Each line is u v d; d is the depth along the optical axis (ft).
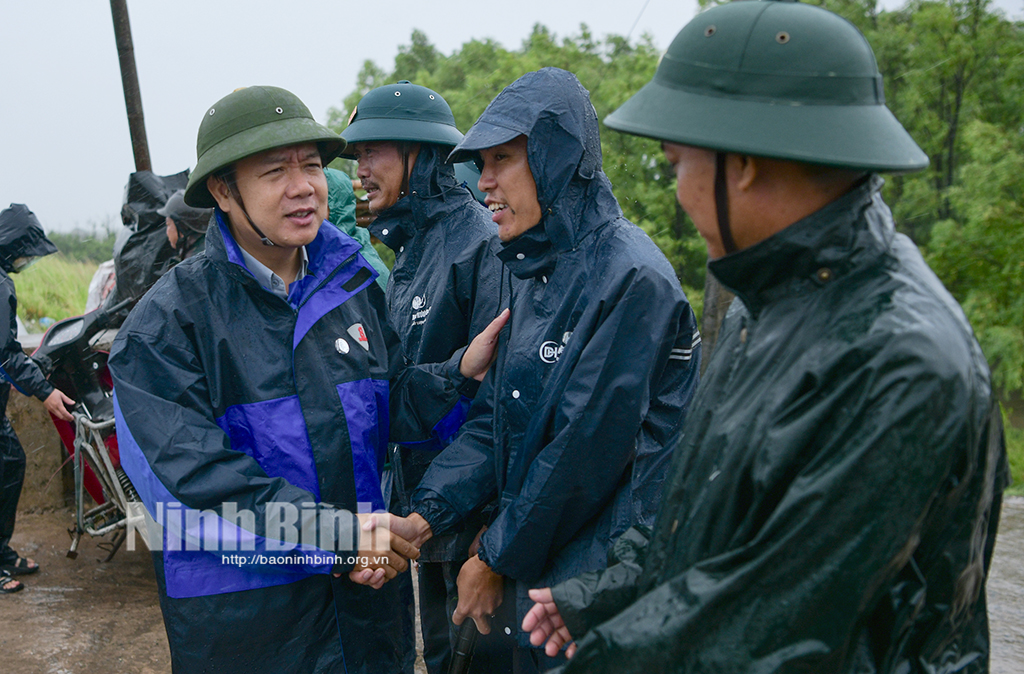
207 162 6.03
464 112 61.67
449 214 8.93
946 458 2.99
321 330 6.64
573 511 6.02
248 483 5.94
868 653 3.36
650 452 6.16
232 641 6.23
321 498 6.50
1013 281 42.73
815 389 3.23
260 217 6.16
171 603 6.26
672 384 6.27
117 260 14.76
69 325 13.60
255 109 6.16
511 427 6.72
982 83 52.60
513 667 7.32
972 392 3.06
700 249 47.57
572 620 4.46
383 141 8.93
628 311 5.85
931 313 3.15
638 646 3.41
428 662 9.16
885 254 3.41
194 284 6.25
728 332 4.09
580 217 6.42
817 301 3.43
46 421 16.29
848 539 3.02
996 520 3.66
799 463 3.23
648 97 3.67
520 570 6.19
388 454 8.96
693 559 3.67
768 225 3.57
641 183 45.83
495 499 7.51
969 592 3.51
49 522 15.92
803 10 3.50
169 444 5.89
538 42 66.59
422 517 7.07
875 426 3.02
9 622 11.82
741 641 3.19
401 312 9.22
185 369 6.15
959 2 52.39
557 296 6.44
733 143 3.31
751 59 3.42
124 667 10.54
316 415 6.47
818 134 3.26
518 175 6.40
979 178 44.91
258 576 6.24
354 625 6.72
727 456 3.53
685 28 3.71
